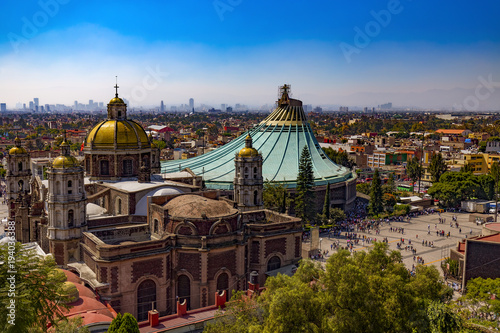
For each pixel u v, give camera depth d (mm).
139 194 81562
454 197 163625
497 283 69500
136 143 96125
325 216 132500
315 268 58812
